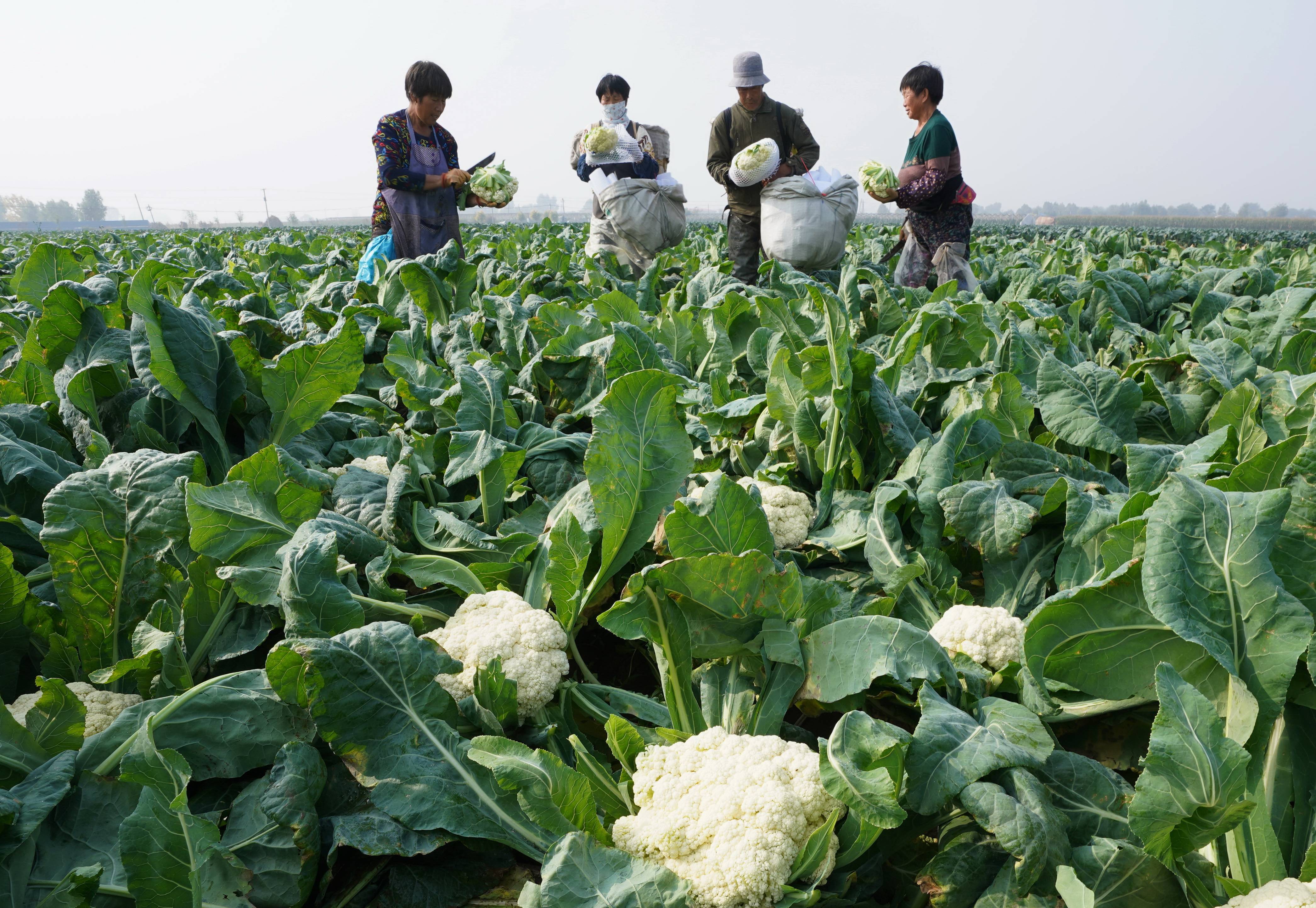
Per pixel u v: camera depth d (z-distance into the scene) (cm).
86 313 335
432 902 173
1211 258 1273
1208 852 168
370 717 183
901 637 198
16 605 208
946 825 179
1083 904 141
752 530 224
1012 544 260
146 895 146
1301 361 409
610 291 606
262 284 766
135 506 224
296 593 203
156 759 169
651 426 240
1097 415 318
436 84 681
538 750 177
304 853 165
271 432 332
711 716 218
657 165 912
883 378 351
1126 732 208
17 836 152
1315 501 173
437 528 278
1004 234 3688
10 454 259
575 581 236
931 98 779
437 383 400
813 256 827
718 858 161
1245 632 167
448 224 726
